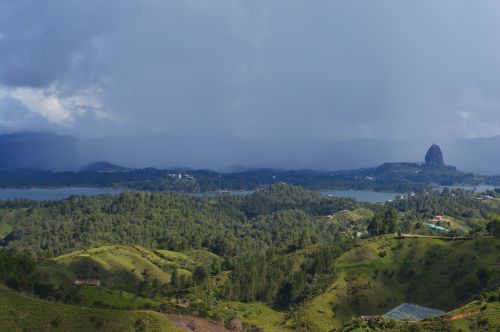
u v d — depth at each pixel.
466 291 144.62
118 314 98.69
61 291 131.50
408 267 170.25
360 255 183.00
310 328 140.25
